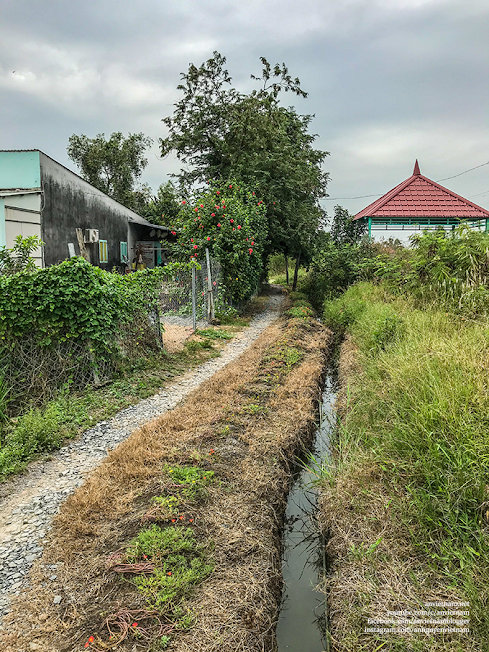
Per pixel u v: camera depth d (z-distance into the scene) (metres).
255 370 8.41
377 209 22.52
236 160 20.05
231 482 4.51
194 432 5.62
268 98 20.09
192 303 12.88
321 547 4.25
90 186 18.67
